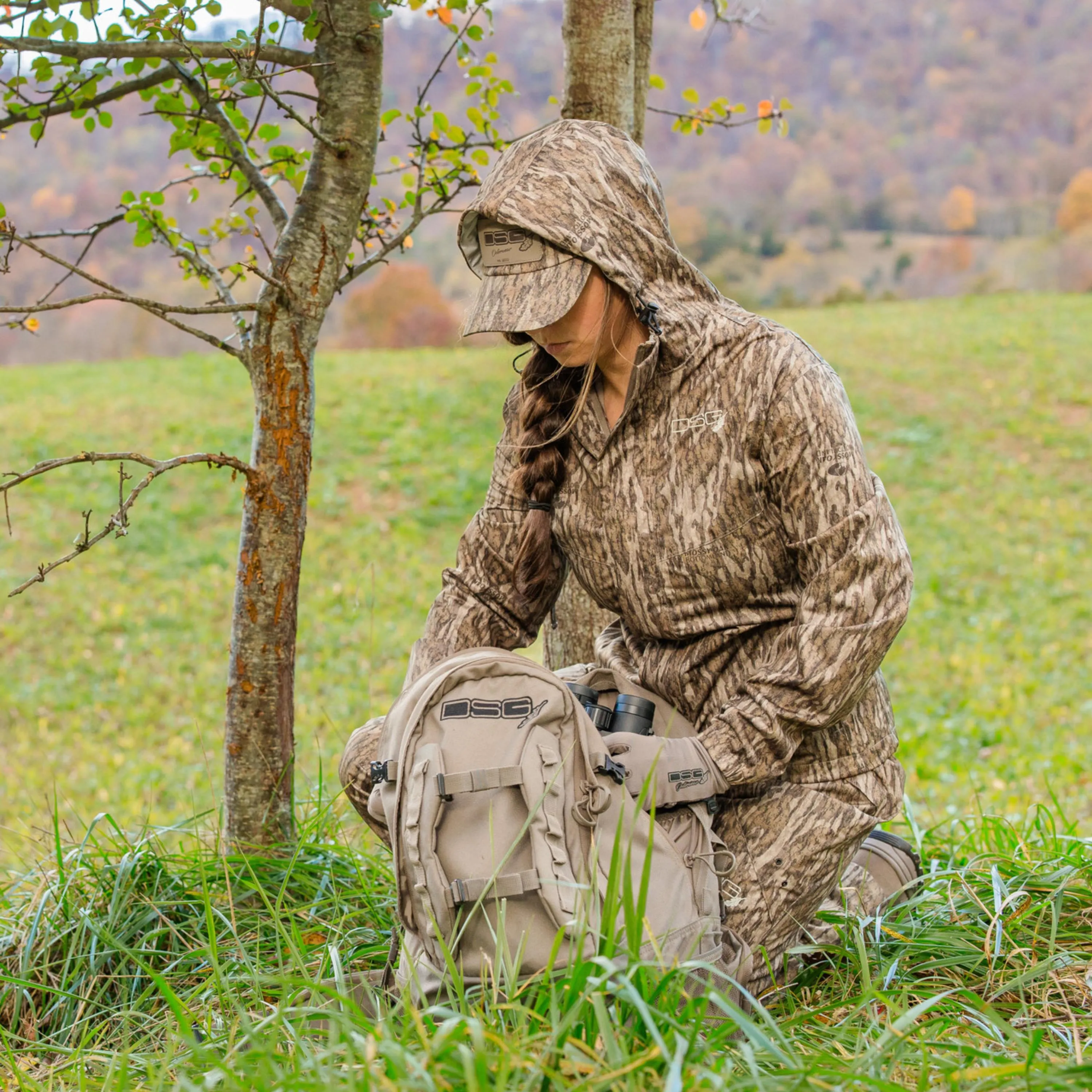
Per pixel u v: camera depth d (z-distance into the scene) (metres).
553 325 2.03
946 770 6.12
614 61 2.93
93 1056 1.92
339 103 2.64
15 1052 1.98
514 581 2.34
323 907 2.48
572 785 1.80
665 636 2.18
